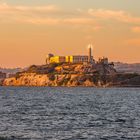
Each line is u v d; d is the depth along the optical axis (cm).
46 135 9119
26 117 13112
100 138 8894
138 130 10188
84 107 18962
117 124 11481
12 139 8381
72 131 9875
